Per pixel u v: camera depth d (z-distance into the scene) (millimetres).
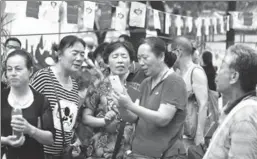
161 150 4344
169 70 4461
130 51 5055
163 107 4289
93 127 5008
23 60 4113
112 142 4961
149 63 4391
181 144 4465
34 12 5551
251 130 2908
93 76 5840
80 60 4781
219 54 10320
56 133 4629
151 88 4520
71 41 4730
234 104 3105
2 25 6512
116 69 4984
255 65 3059
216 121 6473
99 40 9289
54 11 5711
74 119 4809
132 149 4527
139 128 4477
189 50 6199
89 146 5023
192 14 12664
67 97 4746
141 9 6637
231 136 2975
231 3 9367
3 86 4777
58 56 4812
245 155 2893
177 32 7969
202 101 6043
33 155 4195
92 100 5027
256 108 2973
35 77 4742
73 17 5883
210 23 8211
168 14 7602
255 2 8320
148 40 4434
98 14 7820
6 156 4180
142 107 4250
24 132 3986
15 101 4145
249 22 7867
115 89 4262
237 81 3084
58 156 4684
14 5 6258
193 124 6086
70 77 4902
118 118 4945
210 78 8172
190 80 6129
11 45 6191
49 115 4238
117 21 6488
